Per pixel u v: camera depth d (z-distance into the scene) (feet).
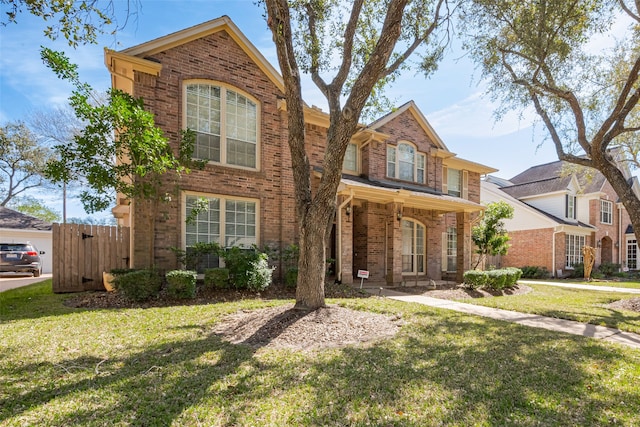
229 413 9.77
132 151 26.09
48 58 23.36
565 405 10.65
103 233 33.06
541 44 31.40
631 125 46.75
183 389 11.25
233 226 34.81
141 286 25.57
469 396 11.05
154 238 30.07
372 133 44.47
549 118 38.29
